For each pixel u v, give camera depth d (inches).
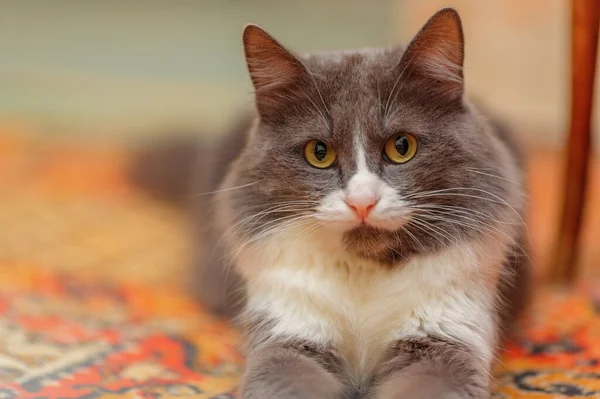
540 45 53.6
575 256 33.7
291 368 25.8
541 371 28.0
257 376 25.8
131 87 60.9
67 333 29.8
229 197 28.6
